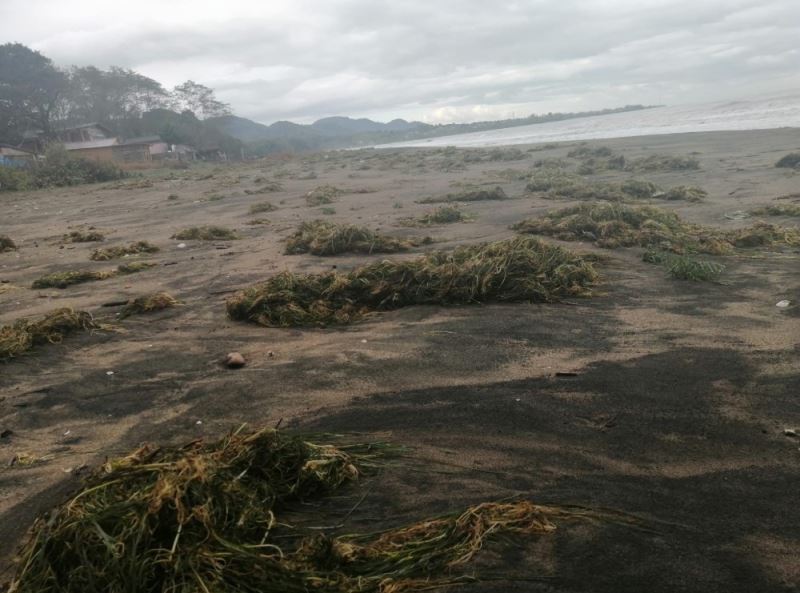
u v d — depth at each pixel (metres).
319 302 6.37
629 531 2.77
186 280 8.21
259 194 20.80
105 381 4.85
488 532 2.71
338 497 3.09
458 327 5.79
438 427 3.88
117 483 2.64
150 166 52.16
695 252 8.34
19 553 2.62
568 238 9.78
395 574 2.43
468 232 10.89
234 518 2.58
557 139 51.31
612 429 3.77
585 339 5.36
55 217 17.97
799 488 3.06
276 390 4.56
